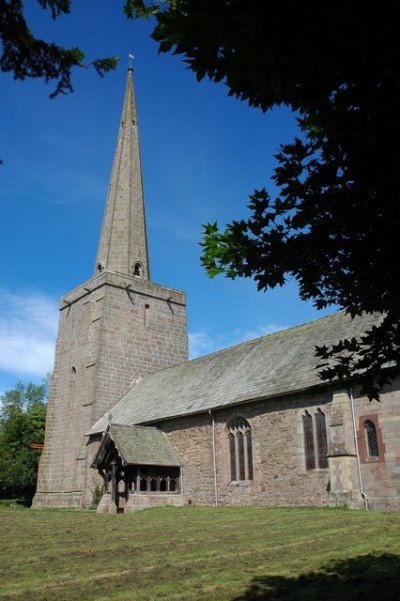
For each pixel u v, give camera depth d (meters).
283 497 21.50
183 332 41.62
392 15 3.23
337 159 4.41
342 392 20.08
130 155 45.19
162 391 32.84
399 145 4.08
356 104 4.11
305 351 24.78
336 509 18.11
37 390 74.00
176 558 9.72
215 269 5.29
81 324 39.28
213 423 25.67
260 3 3.32
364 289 4.79
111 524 17.58
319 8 3.27
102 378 36.03
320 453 20.62
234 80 3.86
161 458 26.72
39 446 41.16
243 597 6.47
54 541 12.91
